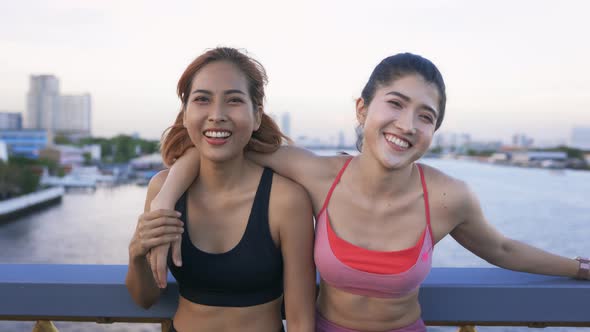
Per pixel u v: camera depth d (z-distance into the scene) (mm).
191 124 1429
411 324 1527
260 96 1490
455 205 1472
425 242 1471
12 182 76812
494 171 139125
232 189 1513
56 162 111750
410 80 1371
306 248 1521
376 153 1418
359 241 1501
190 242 1488
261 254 1477
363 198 1514
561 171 151500
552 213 60625
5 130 122312
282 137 1633
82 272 1776
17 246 49625
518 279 1742
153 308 1676
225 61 1426
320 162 1586
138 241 1350
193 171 1535
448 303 1672
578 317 1656
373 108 1425
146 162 128625
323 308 1581
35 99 199625
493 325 1711
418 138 1387
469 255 40219
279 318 1568
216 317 1487
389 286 1435
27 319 1729
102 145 154250
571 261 1669
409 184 1499
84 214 71062
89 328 21562
